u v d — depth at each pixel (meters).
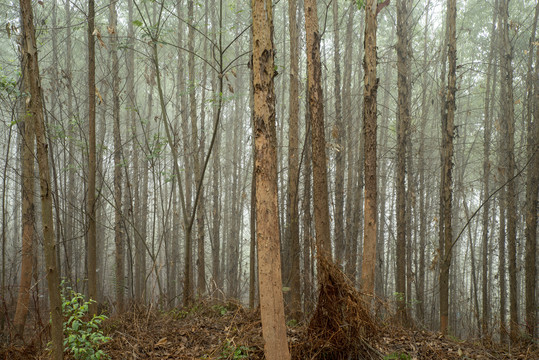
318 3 16.44
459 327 15.62
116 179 11.56
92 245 6.41
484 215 12.75
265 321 3.98
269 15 4.18
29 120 7.82
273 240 3.99
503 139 13.86
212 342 5.62
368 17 7.23
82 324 4.64
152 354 5.21
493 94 14.45
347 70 14.30
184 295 8.17
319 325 4.80
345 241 13.18
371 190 6.97
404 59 10.39
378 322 5.53
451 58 9.21
